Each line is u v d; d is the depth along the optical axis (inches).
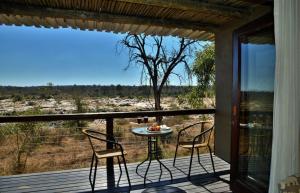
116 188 138.5
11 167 229.5
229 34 173.6
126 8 140.3
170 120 399.9
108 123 170.7
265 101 124.0
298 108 97.9
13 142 274.4
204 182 146.6
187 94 438.0
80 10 141.9
